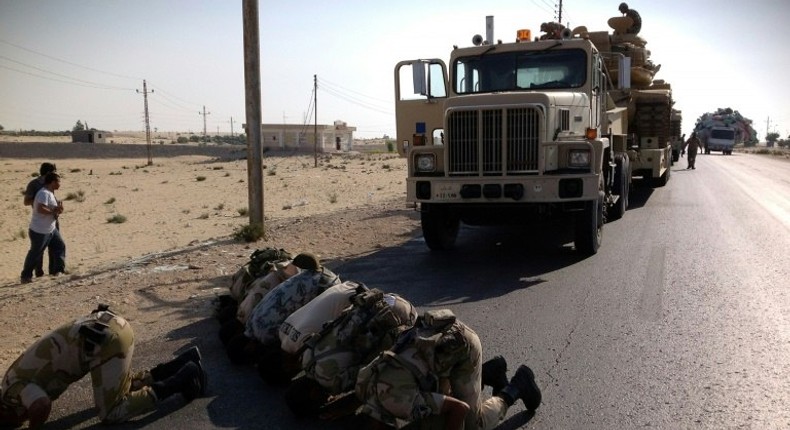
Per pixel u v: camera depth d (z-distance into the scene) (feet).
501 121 29.53
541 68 34.81
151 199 98.78
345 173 145.59
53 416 15.79
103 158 241.35
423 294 25.84
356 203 78.33
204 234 60.54
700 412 14.62
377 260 33.24
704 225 41.01
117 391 14.94
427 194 30.96
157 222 71.92
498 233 40.78
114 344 14.82
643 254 32.14
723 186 70.64
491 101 29.78
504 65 35.22
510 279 27.89
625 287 25.66
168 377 16.56
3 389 14.32
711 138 197.77
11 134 552.82
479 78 35.60
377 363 13.03
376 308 14.69
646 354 18.26
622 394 15.72
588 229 31.27
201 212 80.43
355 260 33.47
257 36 38.37
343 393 15.52
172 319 23.44
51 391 14.46
